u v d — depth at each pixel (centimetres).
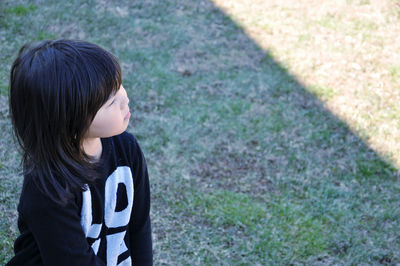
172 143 302
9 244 224
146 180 138
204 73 377
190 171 282
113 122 106
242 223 251
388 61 404
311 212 261
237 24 451
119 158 125
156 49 400
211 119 327
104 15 437
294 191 276
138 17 443
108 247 132
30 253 126
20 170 266
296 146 309
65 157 104
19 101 100
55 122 99
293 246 240
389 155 304
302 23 457
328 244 243
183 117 326
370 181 285
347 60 403
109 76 100
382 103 353
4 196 248
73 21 421
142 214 142
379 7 489
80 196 115
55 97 96
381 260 236
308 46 422
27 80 97
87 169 108
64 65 97
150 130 310
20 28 399
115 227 131
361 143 313
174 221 249
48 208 108
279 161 296
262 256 233
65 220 111
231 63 393
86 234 123
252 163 294
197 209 258
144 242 146
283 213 259
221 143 307
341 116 338
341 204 267
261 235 245
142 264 147
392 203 270
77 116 99
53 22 414
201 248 235
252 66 391
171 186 270
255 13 471
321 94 360
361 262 234
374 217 260
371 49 420
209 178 280
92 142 115
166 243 236
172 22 443
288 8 482
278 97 355
